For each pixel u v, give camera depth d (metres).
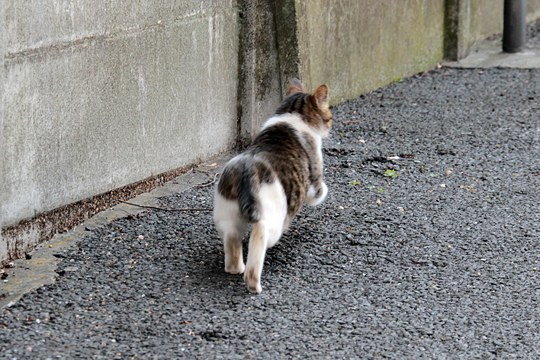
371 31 16.23
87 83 9.96
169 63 11.39
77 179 9.95
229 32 12.55
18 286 8.46
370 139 13.59
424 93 16.36
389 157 12.73
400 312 8.16
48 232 9.58
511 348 7.55
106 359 7.22
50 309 8.05
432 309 8.23
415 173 12.09
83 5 9.76
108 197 10.54
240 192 8.38
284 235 9.88
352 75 15.84
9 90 8.83
